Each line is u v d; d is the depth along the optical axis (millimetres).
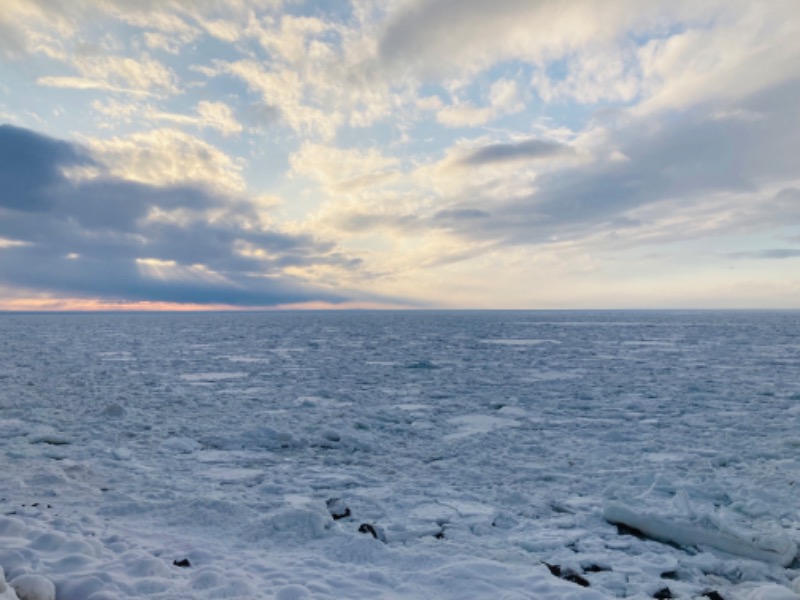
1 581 3449
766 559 5180
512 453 9234
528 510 6461
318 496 6844
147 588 3775
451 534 5598
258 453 9211
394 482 7562
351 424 11391
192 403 14039
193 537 5152
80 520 5395
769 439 10031
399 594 4047
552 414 12859
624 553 5297
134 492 6625
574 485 7414
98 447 9039
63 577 3789
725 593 4414
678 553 5363
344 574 4355
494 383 18062
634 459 8750
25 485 6445
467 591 4109
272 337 46281
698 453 9117
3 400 13750
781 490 7051
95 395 14938
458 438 10375
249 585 3830
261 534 5219
